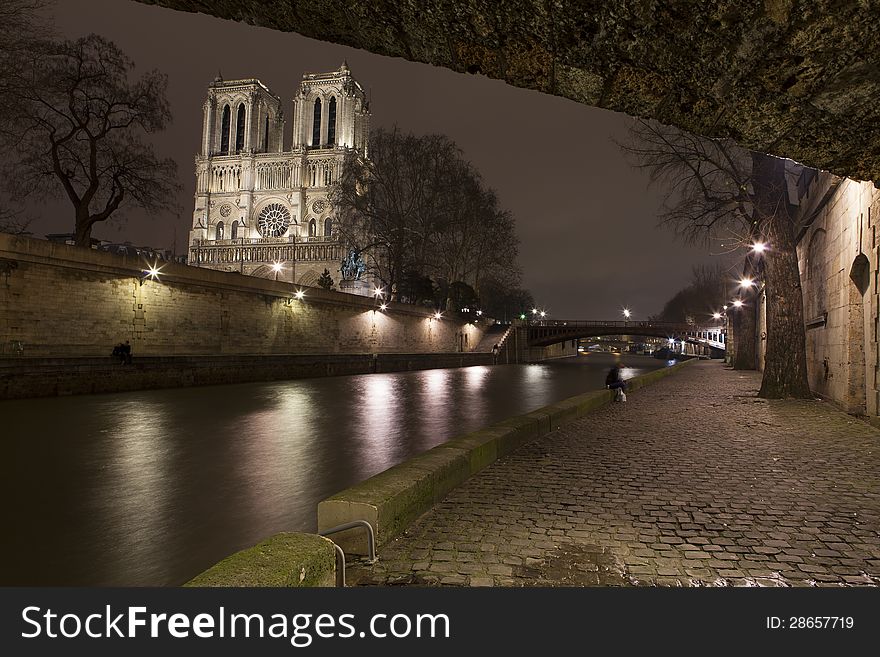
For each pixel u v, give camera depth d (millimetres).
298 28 3006
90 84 26344
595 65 2895
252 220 120875
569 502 5406
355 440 12094
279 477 8609
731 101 3025
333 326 41844
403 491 4555
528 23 2662
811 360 17141
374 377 36812
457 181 55844
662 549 4172
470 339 72688
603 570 3783
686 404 14648
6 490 7832
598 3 2475
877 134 3139
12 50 20141
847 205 12109
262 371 29828
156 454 10414
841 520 4852
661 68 2859
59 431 12852
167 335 27047
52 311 21594
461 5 2613
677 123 3334
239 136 131375
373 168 55562
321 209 117062
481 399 22359
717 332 69938
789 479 6324
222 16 2998
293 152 120688
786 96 2920
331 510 4188
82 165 27625
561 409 10906
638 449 8227
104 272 23672
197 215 123562
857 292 11961
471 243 66438
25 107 23406
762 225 15898
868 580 3646
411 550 4145
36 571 5102
